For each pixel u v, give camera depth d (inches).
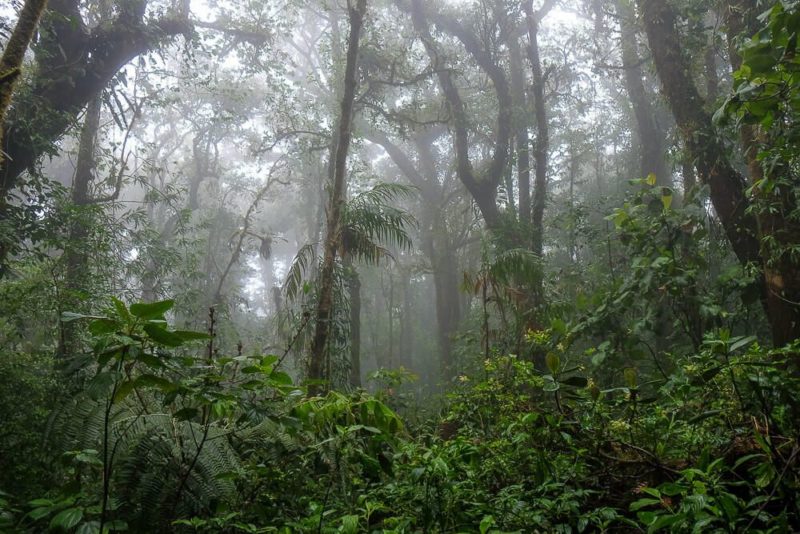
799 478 116.8
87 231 359.9
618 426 149.9
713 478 106.9
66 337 255.6
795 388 139.5
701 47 374.6
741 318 298.8
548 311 319.9
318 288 353.1
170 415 130.6
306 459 140.0
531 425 153.7
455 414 193.0
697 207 237.8
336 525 124.0
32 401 230.2
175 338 100.6
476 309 721.0
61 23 409.7
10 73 189.2
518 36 732.7
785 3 144.6
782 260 256.7
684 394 154.7
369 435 135.7
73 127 442.9
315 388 248.5
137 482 116.8
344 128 345.4
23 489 173.9
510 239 518.0
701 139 316.2
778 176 250.7
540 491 134.9
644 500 107.4
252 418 117.1
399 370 226.5
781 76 151.1
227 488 125.7
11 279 351.9
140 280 478.6
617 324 227.6
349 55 355.6
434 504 123.0
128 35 434.9
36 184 366.6
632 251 254.2
